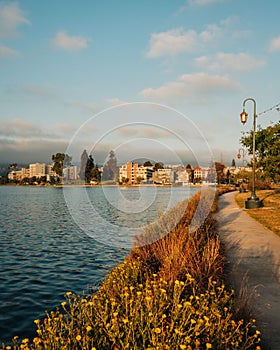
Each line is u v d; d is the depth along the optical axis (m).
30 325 6.39
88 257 11.72
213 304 3.98
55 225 20.25
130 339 3.26
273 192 38.25
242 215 17.86
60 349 3.08
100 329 3.46
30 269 10.31
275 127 21.73
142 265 6.60
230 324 3.78
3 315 6.83
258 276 6.61
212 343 3.38
